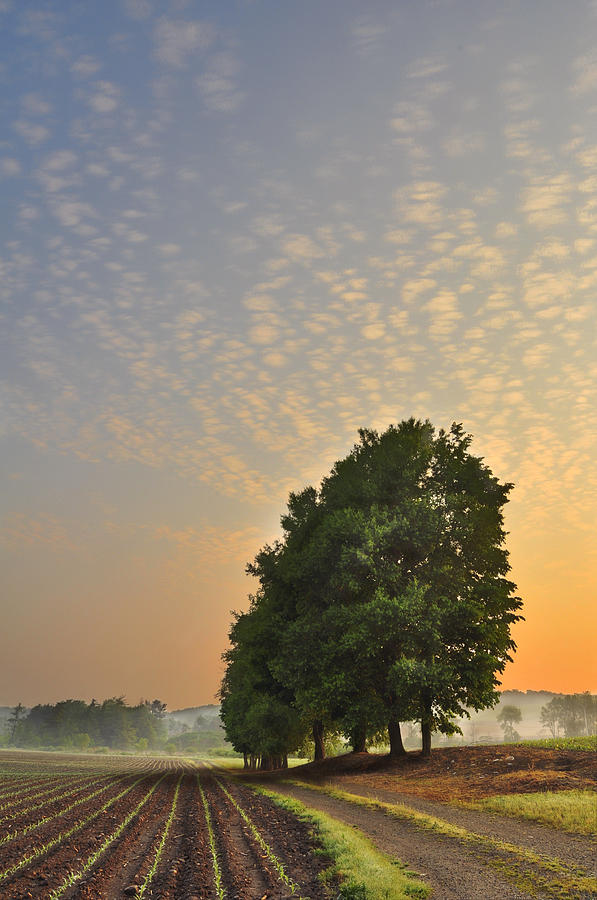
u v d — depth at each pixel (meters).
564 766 28.58
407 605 36.00
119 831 21.97
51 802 31.56
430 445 44.88
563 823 20.09
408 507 39.47
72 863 17.06
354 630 37.12
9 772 63.69
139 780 49.53
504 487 43.81
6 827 23.11
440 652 37.97
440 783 30.77
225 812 26.38
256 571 55.44
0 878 15.30
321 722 54.16
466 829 19.98
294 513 52.34
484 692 38.38
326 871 14.73
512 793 25.72
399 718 37.50
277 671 42.75
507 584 41.06
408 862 15.95
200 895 13.48
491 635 38.56
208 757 195.00
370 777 36.50
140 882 14.88
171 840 20.38
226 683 74.12
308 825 21.47
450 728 40.06
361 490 42.88
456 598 39.28
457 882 14.04
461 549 41.66
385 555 40.34
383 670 39.25
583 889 13.34
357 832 19.66
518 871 14.90
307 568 42.09
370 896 12.58
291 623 42.41
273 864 16.16
